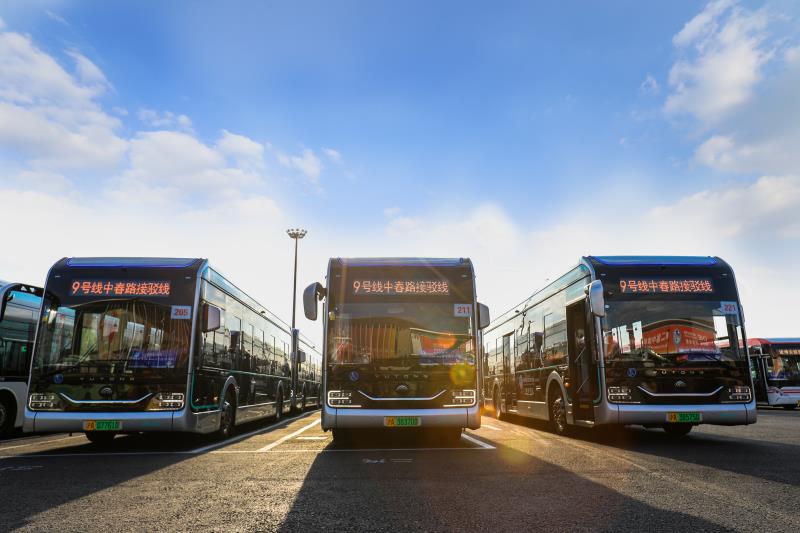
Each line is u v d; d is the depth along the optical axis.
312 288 9.62
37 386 9.16
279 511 4.81
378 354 9.31
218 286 10.89
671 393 9.34
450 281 9.82
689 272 10.05
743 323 9.78
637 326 9.68
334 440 10.77
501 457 7.98
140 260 10.02
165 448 9.62
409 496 5.37
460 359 9.37
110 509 4.91
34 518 4.61
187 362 9.41
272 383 16.45
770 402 25.44
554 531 4.17
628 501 5.09
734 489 5.59
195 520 4.53
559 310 11.69
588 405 10.10
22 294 12.97
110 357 9.30
